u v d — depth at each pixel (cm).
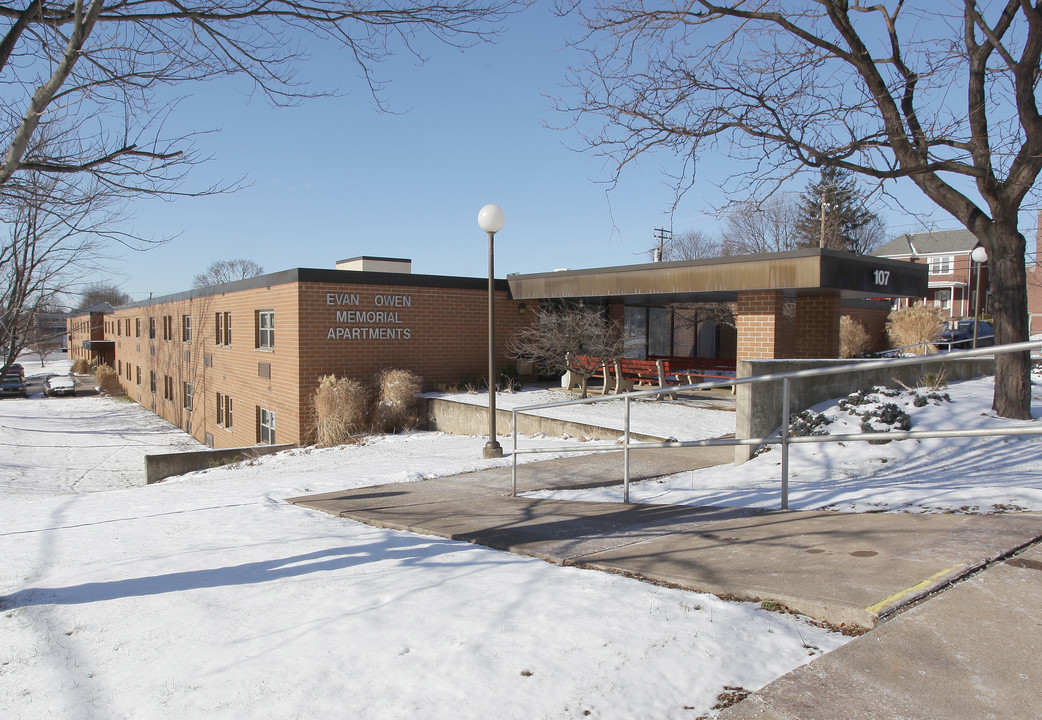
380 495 814
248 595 441
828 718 253
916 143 873
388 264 2089
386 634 358
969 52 855
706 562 448
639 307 1989
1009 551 404
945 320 2345
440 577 457
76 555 589
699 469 852
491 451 1088
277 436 1697
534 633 347
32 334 2070
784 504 580
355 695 296
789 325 1522
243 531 647
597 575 447
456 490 827
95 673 339
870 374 1007
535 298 1756
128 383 4006
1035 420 817
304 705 290
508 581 439
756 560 441
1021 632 304
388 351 1688
